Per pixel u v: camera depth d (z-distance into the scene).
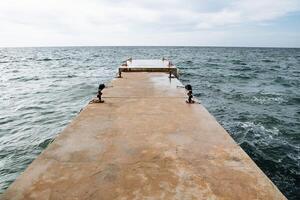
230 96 16.56
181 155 2.69
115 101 5.21
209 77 27.14
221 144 2.98
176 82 8.02
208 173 2.31
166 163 2.50
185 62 53.38
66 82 22.23
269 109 13.20
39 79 24.56
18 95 16.25
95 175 2.27
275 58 87.25
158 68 11.58
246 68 41.19
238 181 2.17
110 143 3.00
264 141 8.66
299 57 102.88
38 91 17.70
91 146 2.91
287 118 11.47
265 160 7.23
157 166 2.44
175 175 2.27
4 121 10.59
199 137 3.20
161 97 5.62
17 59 67.12
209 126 3.62
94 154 2.70
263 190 2.04
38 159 2.57
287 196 5.62
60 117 11.19
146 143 3.01
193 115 4.16
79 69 36.19
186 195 1.97
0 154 7.49
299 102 15.04
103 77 26.19
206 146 2.92
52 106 13.18
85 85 20.30
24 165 6.88
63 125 10.07
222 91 18.41
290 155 7.56
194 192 2.01
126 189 2.05
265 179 2.21
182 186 2.09
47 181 2.16
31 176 2.24
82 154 2.70
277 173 6.57
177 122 3.79
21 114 11.66
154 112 4.34
